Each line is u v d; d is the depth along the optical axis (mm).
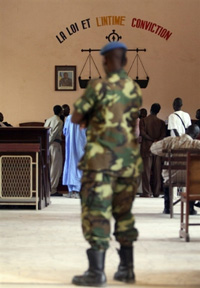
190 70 19047
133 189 4801
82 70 19109
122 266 5000
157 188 13977
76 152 13359
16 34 19125
